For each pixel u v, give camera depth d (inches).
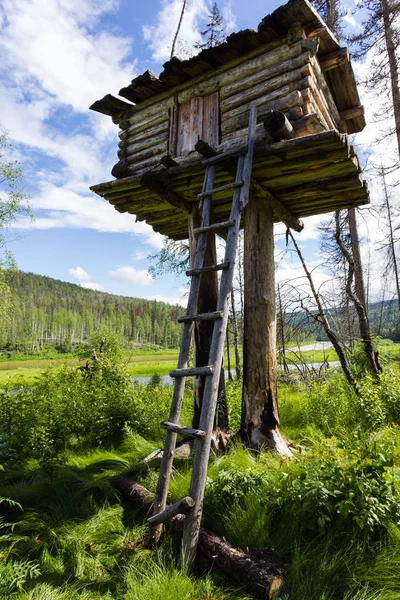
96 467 176.7
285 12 144.2
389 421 211.0
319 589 84.4
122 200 207.5
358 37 357.4
